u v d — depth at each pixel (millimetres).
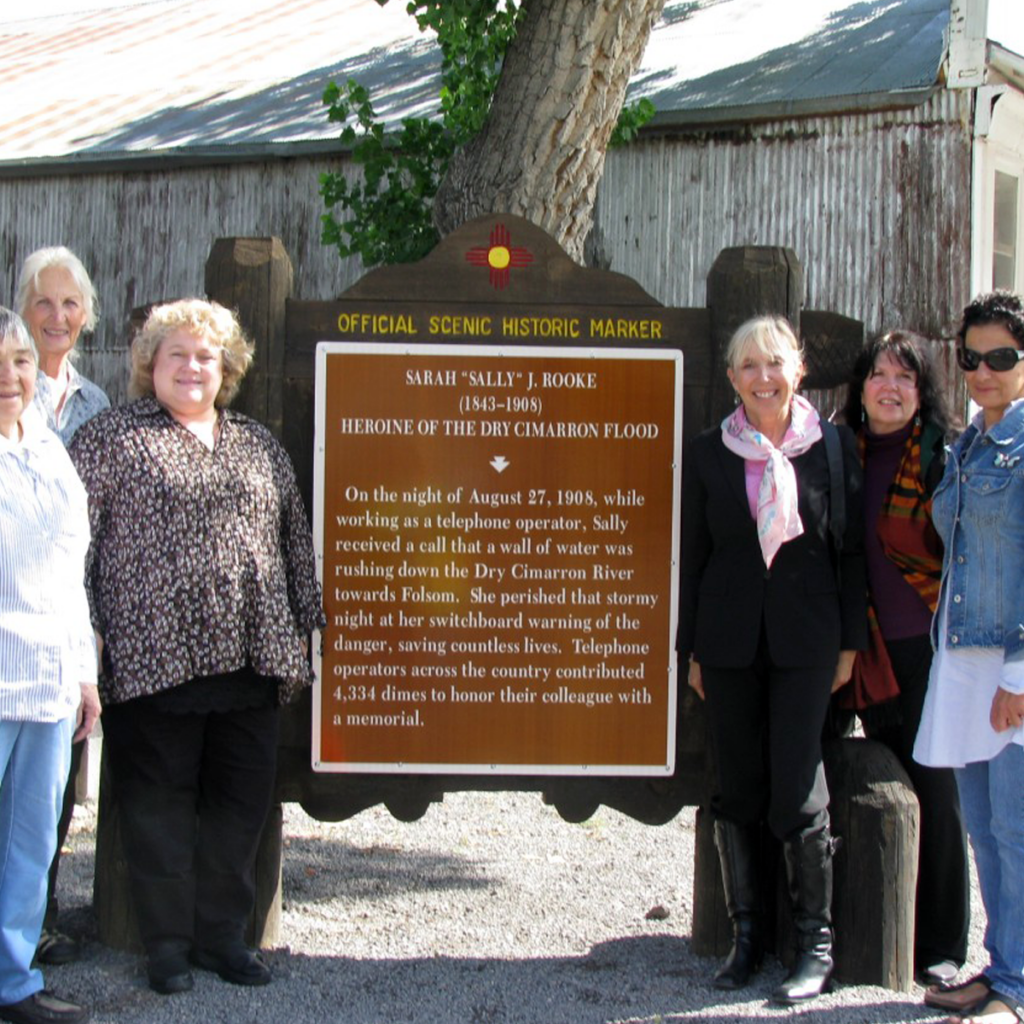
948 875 4113
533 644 4215
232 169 10047
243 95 11375
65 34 16141
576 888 5070
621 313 4215
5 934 3559
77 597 3566
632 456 4199
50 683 3467
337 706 4207
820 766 3904
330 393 4176
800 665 3814
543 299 4215
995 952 3795
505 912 4770
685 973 4129
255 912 4266
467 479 4191
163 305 3984
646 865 5379
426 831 5902
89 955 4156
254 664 3781
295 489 4051
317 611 4062
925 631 4066
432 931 4547
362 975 4094
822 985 3881
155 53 14047
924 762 3775
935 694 3771
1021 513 3615
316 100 10664
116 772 3900
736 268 4199
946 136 8156
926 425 4098
